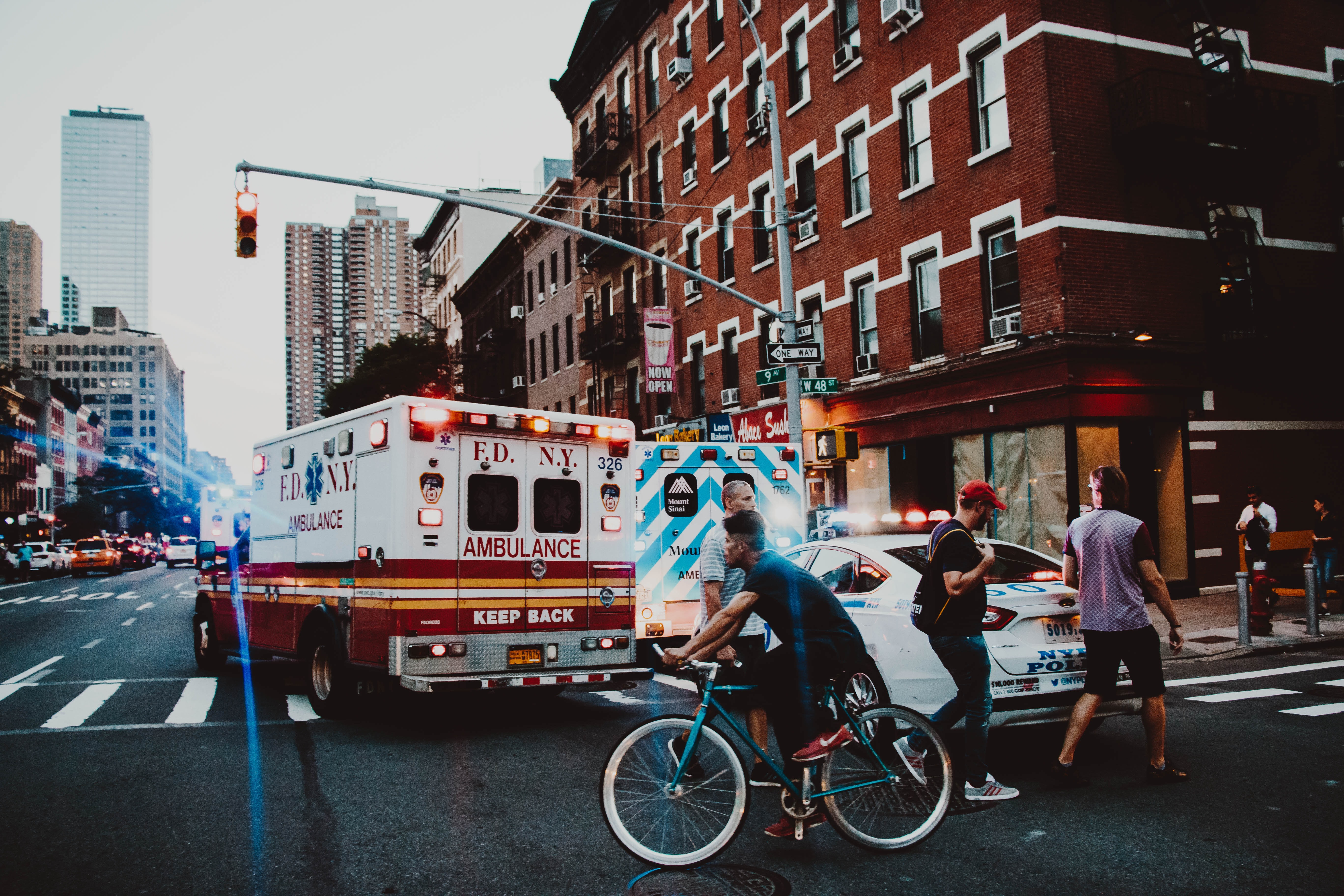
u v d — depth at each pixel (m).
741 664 5.80
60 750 7.43
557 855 4.91
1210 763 6.44
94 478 117.94
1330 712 8.03
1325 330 16.73
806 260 22.05
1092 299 15.34
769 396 23.50
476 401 51.09
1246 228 17.27
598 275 34.56
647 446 11.70
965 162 17.20
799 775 4.84
